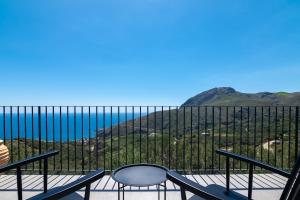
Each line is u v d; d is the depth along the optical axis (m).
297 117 3.88
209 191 1.36
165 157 4.90
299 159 1.26
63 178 3.53
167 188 3.06
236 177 3.61
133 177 2.08
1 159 3.26
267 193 2.97
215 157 4.87
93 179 1.58
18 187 1.94
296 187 1.10
